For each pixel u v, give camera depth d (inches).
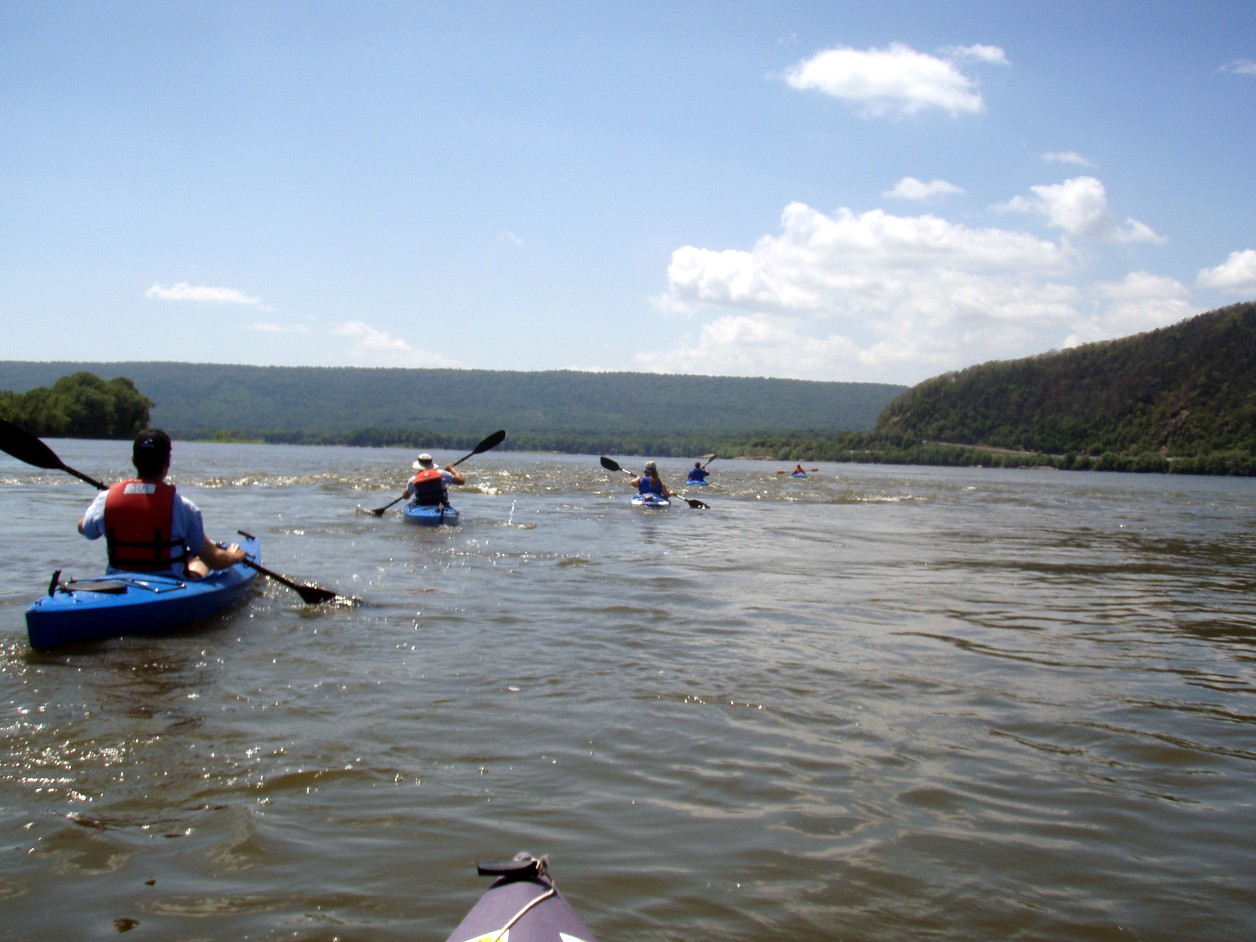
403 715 193.5
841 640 273.7
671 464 3432.6
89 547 432.5
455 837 138.7
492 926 94.0
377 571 379.6
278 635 263.3
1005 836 144.4
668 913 119.2
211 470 1321.4
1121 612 340.5
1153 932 117.9
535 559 426.9
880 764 173.0
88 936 111.3
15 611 286.8
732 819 147.6
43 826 140.0
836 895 125.0
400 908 118.8
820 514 805.2
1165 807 156.8
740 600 335.0
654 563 427.5
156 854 132.1
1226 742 189.8
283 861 130.4
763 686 220.8
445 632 270.8
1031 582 412.5
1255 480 2888.8
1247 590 407.8
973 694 220.1
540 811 148.6
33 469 1203.2
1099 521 844.6
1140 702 217.3
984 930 117.6
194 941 110.7
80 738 176.4
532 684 217.9
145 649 244.4
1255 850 141.6
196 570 297.1
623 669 233.1
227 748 172.6
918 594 365.7
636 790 157.9
